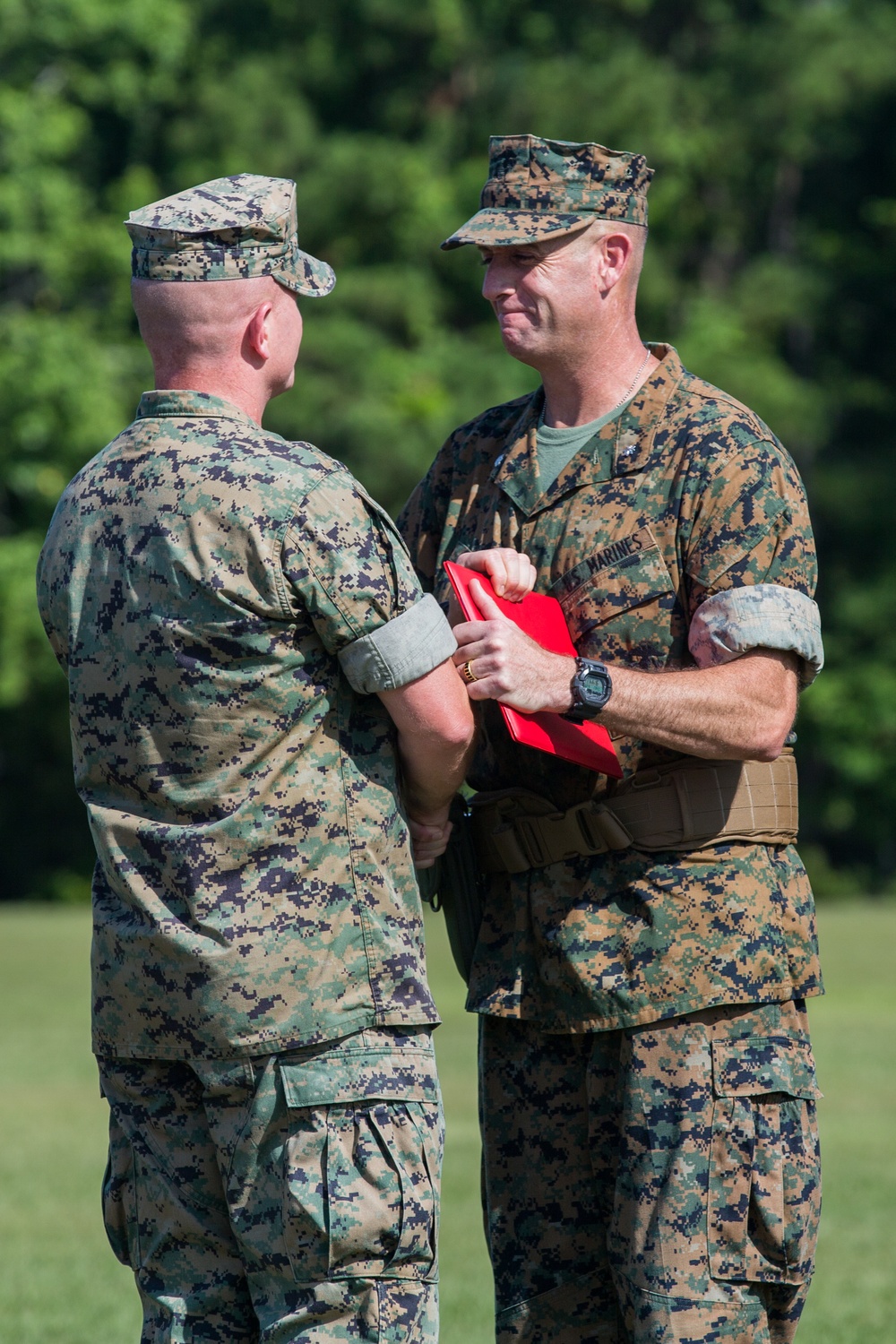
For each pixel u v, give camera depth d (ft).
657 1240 24.97
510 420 29.27
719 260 223.92
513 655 24.41
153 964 23.12
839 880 207.10
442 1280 43.55
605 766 25.46
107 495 23.80
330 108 217.15
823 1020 87.86
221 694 22.81
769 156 214.07
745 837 25.95
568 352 27.12
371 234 201.77
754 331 207.82
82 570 23.86
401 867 23.85
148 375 199.62
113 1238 24.39
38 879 207.92
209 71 208.33
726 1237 24.94
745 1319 25.03
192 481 23.07
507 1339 26.78
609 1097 26.04
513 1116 27.04
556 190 26.78
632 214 27.17
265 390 24.44
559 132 199.62
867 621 203.62
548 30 219.41
